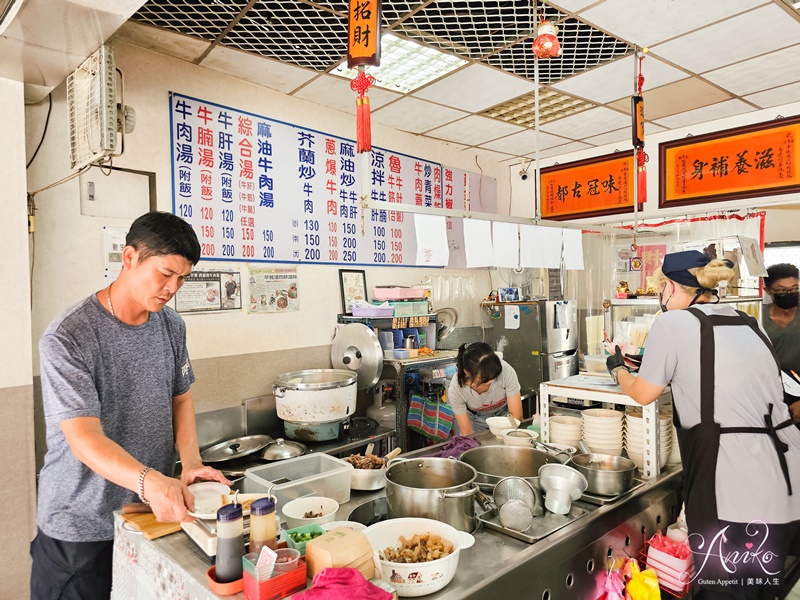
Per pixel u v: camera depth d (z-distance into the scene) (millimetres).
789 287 3566
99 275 2809
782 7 2627
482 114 4129
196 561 1223
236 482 1769
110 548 1586
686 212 4477
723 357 1717
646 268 4734
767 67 3309
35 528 2346
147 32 2781
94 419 1418
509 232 2619
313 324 3832
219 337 3299
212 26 2730
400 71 3338
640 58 3154
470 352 2773
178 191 3123
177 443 1807
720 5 2605
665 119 4270
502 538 1511
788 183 3957
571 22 2744
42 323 2615
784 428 1721
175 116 3109
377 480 1825
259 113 3516
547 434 2250
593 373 2508
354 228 4137
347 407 3189
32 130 2580
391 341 3986
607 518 1664
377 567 1170
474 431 3221
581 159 5176
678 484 2068
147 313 1676
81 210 2756
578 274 5211
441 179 4914
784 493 1647
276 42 2914
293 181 3719
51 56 2105
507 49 3031
